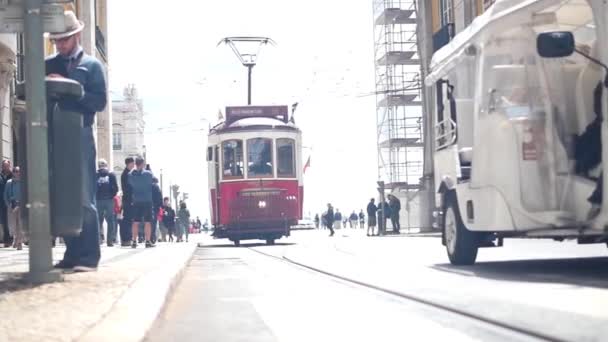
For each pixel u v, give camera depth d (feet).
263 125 83.92
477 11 107.96
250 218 82.07
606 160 27.66
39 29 24.45
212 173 87.20
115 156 250.37
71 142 25.18
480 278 29.91
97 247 29.89
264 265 43.27
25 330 16.11
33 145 24.41
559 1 29.66
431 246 61.93
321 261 43.27
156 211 71.51
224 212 82.99
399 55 151.74
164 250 55.62
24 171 25.34
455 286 27.25
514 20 31.32
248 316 21.95
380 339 17.99
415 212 155.43
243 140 83.25
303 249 61.46
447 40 118.11
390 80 153.28
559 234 30.40
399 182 153.58
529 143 30.99
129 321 17.63
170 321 21.17
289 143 84.53
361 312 22.24
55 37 28.07
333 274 33.88
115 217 74.64
